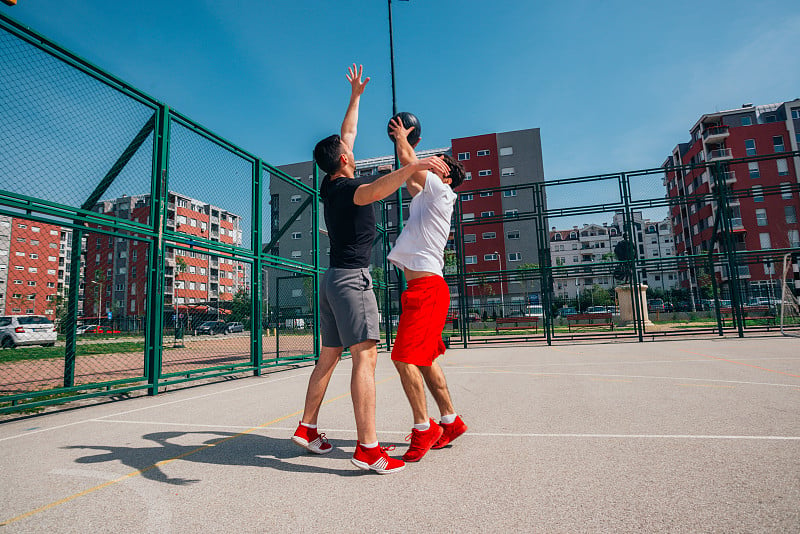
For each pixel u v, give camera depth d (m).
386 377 5.82
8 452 2.60
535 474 1.94
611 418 3.00
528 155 47.66
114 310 8.02
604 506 1.56
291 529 1.47
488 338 13.98
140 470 2.18
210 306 13.69
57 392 4.08
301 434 2.34
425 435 2.21
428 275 2.29
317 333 8.59
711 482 1.75
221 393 4.92
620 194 11.67
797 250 10.64
